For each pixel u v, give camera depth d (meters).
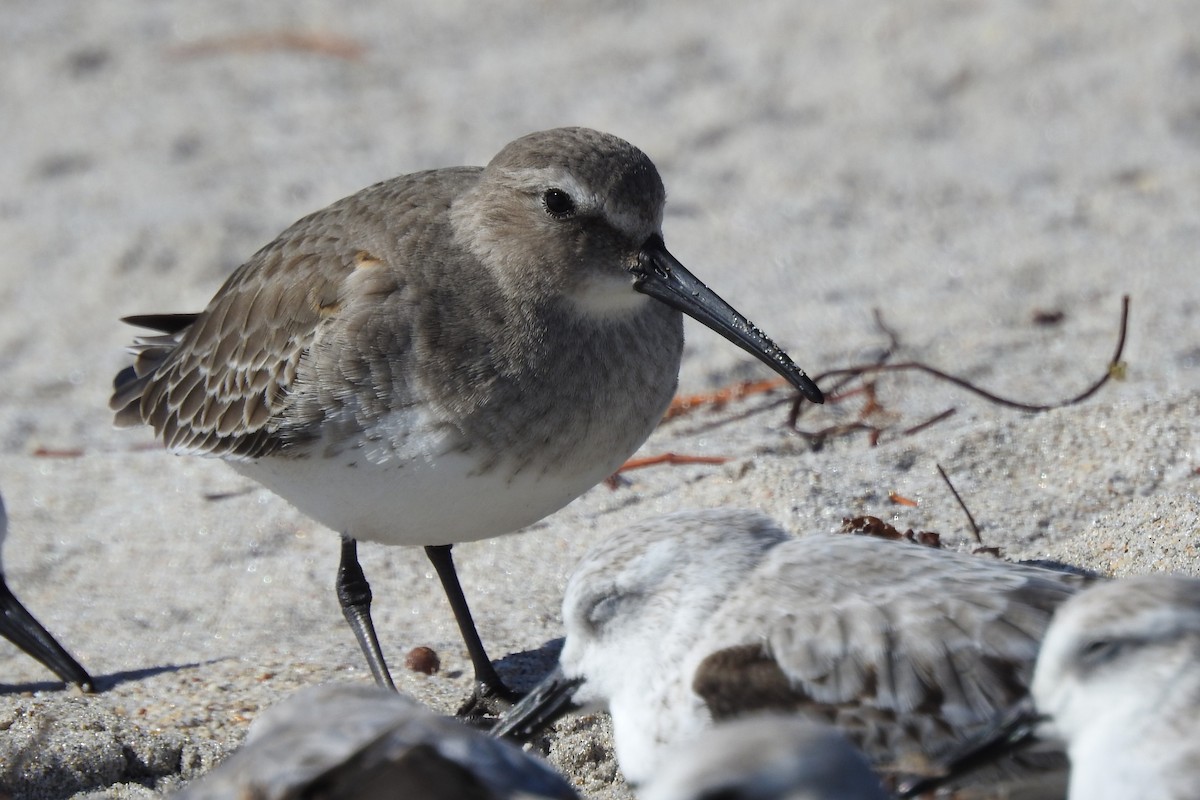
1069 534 11.55
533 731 9.16
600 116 22.52
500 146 21.88
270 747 7.12
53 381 17.50
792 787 6.60
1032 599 8.34
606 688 9.07
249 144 22.45
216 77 24.33
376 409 10.67
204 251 19.72
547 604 12.09
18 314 18.84
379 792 6.79
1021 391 14.22
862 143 21.42
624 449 11.33
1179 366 14.38
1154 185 19.42
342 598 11.38
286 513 14.02
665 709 8.73
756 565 8.93
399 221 11.30
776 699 8.31
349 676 11.27
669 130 22.03
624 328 11.16
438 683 11.21
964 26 23.75
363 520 11.06
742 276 18.12
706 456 13.52
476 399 10.61
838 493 12.24
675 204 20.22
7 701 10.88
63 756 9.94
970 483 12.25
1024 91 22.20
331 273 11.20
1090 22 23.42
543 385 10.78
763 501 12.31
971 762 7.88
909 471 12.50
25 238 20.28
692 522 9.23
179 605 12.76
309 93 23.77
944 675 8.16
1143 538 11.04
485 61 24.48
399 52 24.95
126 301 19.00
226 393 11.80
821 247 18.77
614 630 9.02
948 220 19.16
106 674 11.52
